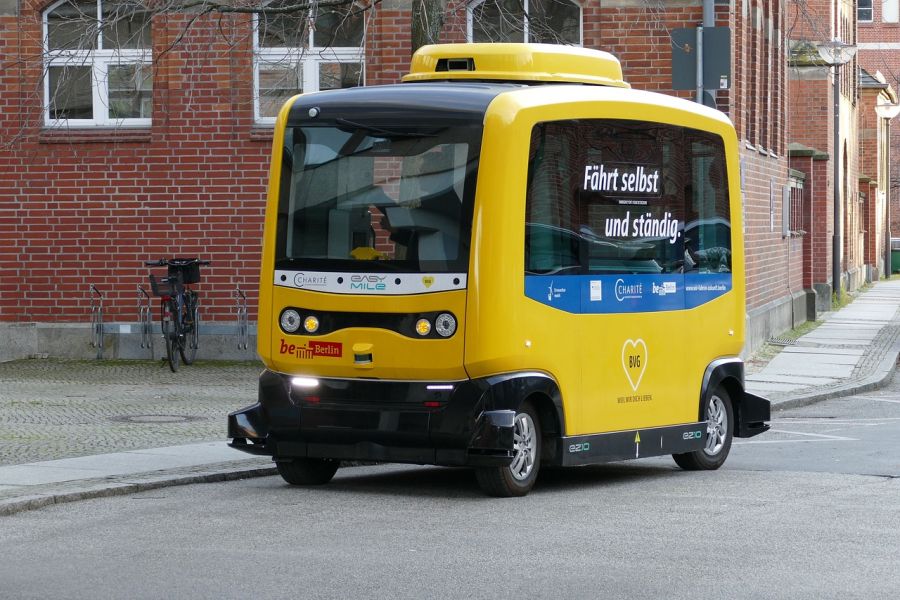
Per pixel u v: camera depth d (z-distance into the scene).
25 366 28.38
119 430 19.84
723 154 18.47
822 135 58.31
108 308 29.42
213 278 29.25
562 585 10.27
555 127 15.41
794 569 10.89
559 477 17.22
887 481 16.33
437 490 15.63
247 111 29.16
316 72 29.42
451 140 14.91
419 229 14.99
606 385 16.20
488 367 14.75
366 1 26.70
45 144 29.39
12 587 10.14
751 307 35.84
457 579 10.47
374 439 15.16
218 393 24.48
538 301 15.19
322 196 15.48
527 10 29.39
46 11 29.59
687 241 17.69
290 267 15.56
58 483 14.97
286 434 15.56
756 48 36.81
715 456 18.06
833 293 58.34
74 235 29.45
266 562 11.08
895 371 33.66
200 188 29.22
